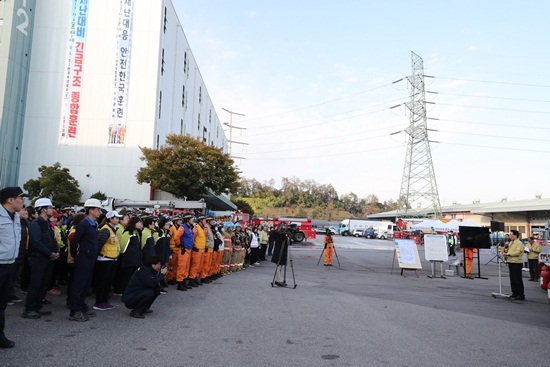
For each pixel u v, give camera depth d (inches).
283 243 462.9
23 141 1466.5
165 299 351.6
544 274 508.1
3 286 196.2
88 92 1494.8
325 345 228.8
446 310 353.4
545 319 330.3
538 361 213.8
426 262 997.2
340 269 709.3
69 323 255.0
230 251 569.3
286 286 462.3
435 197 2598.4
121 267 357.7
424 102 2637.8
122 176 1470.2
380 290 466.3
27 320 255.9
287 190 6063.0
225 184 1403.8
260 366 190.2
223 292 399.9
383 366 196.9
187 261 406.3
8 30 1407.5
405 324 291.0
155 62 1513.3
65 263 361.1
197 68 2279.8
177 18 1809.8
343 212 6043.3
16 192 198.2
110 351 203.3
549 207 1707.7
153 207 970.1
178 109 1856.5
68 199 1278.3
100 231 297.4
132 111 1491.1
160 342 222.7
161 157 1327.5
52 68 1498.5
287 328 265.1
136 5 1528.1
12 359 184.2
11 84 1409.9
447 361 208.5
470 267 655.8
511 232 444.1
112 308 305.3
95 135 1481.3
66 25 1510.8
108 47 1509.6
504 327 294.0
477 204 2797.7
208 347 216.7
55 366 179.0
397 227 2351.1
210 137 2805.1
